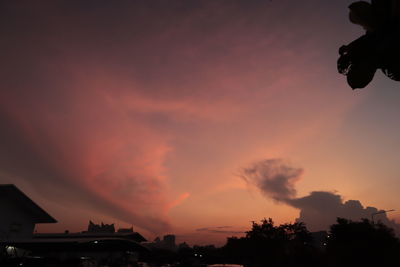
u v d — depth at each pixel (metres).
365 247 19.98
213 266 23.20
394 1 0.85
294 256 26.41
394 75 0.87
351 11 0.91
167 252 58.94
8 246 26.17
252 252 50.28
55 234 44.31
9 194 31.70
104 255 33.47
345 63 0.92
